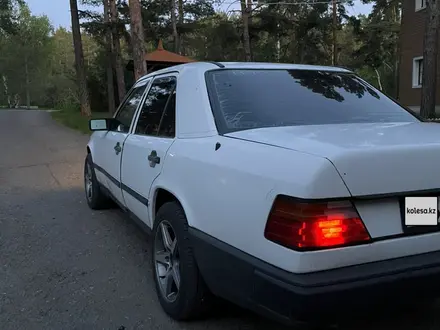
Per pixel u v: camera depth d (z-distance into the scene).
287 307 2.06
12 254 4.41
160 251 3.34
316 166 2.04
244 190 2.33
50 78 70.06
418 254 2.24
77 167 9.77
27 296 3.50
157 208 3.51
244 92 3.19
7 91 70.69
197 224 2.74
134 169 3.93
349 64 40.38
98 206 6.02
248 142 2.52
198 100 3.16
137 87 4.68
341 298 2.04
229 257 2.40
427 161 2.23
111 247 4.61
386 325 2.96
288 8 30.86
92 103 37.34
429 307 3.20
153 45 35.56
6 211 6.02
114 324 3.07
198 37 36.69
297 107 3.16
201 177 2.71
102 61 32.81
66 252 4.47
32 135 16.92
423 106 14.03
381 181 2.12
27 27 68.12
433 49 13.77
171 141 3.28
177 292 3.06
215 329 2.99
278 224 2.11
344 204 2.06
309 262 2.03
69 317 3.17
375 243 2.12
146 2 30.27
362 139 2.36
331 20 31.50
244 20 26.05
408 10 22.45
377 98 3.57
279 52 36.31
